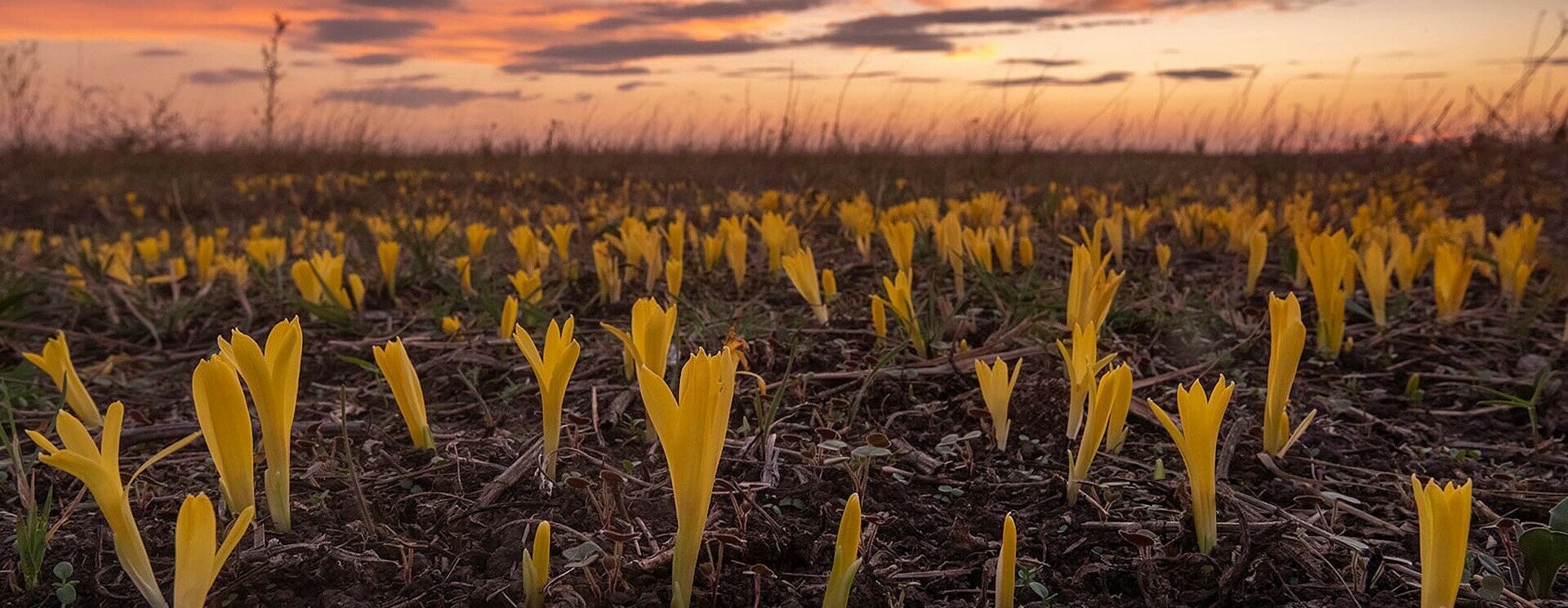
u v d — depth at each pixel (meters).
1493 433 2.55
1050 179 9.52
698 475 1.32
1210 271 4.47
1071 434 2.05
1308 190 7.73
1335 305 2.96
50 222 9.70
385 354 2.10
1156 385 2.77
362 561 1.66
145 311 3.91
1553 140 7.38
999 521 1.90
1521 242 3.91
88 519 1.90
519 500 1.90
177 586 1.22
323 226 7.21
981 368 2.19
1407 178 8.21
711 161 12.89
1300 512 1.99
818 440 2.28
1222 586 1.56
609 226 4.87
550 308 3.71
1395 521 1.97
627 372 2.65
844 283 4.12
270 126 17.55
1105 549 1.77
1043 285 3.63
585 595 1.53
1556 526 1.60
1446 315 3.35
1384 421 2.60
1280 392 2.18
